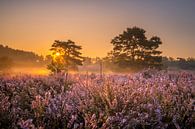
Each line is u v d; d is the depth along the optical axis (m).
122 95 5.60
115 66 83.31
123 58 83.44
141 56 82.62
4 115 4.70
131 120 4.58
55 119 4.74
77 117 4.84
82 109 5.02
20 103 5.83
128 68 81.94
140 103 5.37
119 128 4.42
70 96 5.66
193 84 7.85
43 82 9.23
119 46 84.38
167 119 4.98
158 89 6.14
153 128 4.68
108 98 5.33
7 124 4.65
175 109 5.18
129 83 6.80
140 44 83.12
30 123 4.16
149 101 5.39
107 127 4.35
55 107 4.95
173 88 6.80
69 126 4.49
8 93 7.53
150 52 83.44
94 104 5.23
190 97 6.37
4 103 5.01
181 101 5.94
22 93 6.67
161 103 5.30
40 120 4.70
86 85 6.61
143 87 6.37
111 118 4.53
